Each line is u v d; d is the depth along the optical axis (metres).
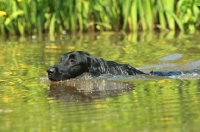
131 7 32.59
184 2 31.69
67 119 14.90
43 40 30.56
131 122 14.38
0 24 32.09
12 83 19.88
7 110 16.08
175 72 20.95
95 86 19.06
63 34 32.78
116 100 16.88
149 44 27.88
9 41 30.62
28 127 14.27
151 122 14.32
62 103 16.75
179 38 29.50
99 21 33.03
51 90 18.64
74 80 20.05
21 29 32.50
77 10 32.88
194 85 18.61
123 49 26.66
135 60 23.91
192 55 24.41
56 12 32.53
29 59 24.59
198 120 14.29
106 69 20.69
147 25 32.94
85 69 20.56
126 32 32.72
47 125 14.38
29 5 32.34
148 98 16.97
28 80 20.33
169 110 15.41
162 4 32.28
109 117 14.92
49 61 23.95
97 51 26.22
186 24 32.19
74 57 20.31
